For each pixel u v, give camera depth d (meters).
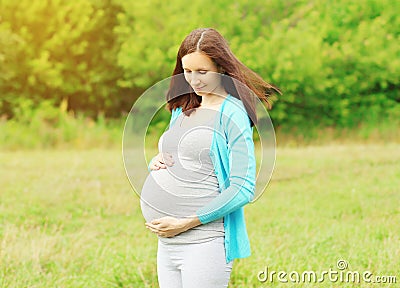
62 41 27.22
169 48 25.75
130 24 27.88
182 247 3.97
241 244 4.03
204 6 24.72
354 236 8.20
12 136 22.12
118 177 13.79
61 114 24.61
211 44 3.87
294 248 7.82
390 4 24.67
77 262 7.51
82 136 22.72
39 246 7.84
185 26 24.78
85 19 27.25
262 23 25.64
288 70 23.77
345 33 24.89
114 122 26.83
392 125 24.36
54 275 7.05
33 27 27.16
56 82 27.14
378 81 25.78
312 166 15.02
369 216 9.53
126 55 26.20
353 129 25.28
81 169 15.00
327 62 24.80
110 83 29.20
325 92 25.34
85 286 6.62
